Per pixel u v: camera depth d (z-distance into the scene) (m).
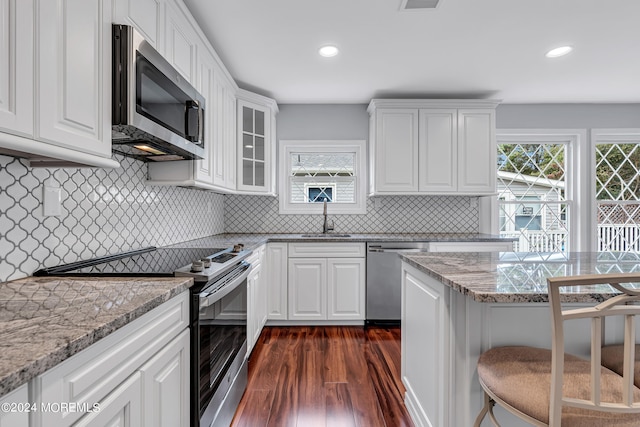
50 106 0.84
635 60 2.56
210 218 3.08
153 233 2.01
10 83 0.73
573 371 0.96
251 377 2.06
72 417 0.62
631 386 0.78
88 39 0.99
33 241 1.16
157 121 1.30
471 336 1.16
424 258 1.66
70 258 1.33
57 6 0.86
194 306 1.19
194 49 1.87
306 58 2.52
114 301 0.86
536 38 2.24
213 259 1.54
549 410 0.82
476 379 1.16
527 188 3.69
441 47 2.36
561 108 3.57
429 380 1.39
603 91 3.22
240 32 2.16
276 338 2.71
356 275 2.97
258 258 2.52
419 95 3.30
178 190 2.37
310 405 1.76
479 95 3.30
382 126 3.20
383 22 2.05
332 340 2.66
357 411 1.71
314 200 3.66
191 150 1.64
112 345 0.74
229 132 2.61
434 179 3.20
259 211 3.56
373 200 3.58
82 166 1.13
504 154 3.69
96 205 1.49
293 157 3.68
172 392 1.04
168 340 1.02
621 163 3.65
